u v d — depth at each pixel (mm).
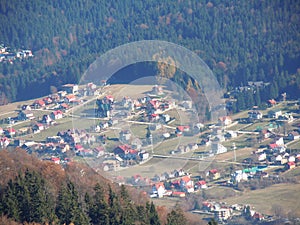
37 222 132250
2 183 144000
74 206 135625
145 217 137875
